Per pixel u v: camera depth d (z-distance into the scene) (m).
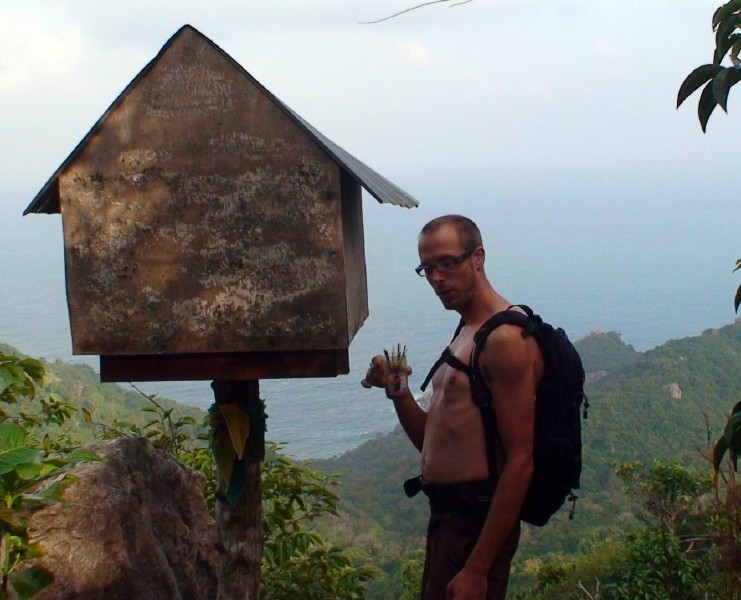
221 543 3.19
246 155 2.87
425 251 2.63
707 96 2.79
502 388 2.48
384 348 3.00
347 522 23.02
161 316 2.92
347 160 3.04
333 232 2.86
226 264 2.89
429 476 2.68
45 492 2.52
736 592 3.62
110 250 2.92
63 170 2.91
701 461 11.76
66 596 2.88
